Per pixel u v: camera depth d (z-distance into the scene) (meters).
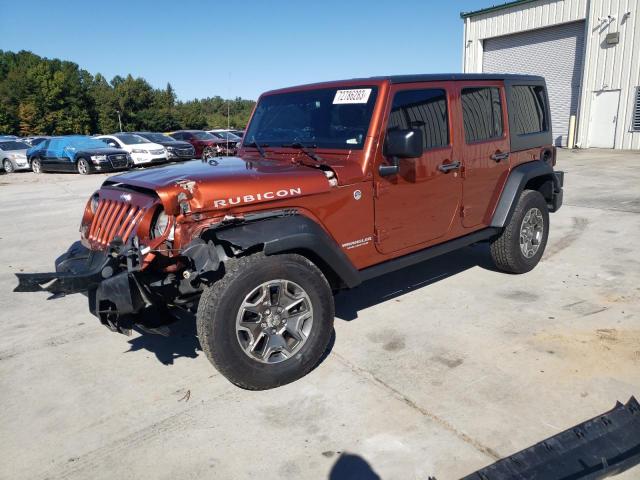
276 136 4.41
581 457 2.54
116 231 3.46
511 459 2.52
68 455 2.85
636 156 17.27
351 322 4.39
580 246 6.48
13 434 3.05
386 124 3.81
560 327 4.12
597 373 3.41
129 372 3.72
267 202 3.34
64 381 3.63
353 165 3.71
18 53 88.69
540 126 5.57
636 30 19.22
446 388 3.30
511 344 3.86
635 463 2.52
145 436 2.97
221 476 2.62
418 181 4.11
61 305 5.16
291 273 3.28
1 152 21.86
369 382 3.42
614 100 20.33
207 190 3.13
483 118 4.74
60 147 19.62
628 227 7.35
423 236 4.30
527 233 5.37
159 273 3.19
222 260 3.15
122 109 70.69
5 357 4.04
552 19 22.03
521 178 5.06
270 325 3.29
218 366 3.14
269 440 2.88
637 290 4.89
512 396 3.18
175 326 4.48
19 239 8.16
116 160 18.89
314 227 3.42
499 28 24.23
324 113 4.11
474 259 6.09
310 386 3.40
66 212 10.50
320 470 2.63
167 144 21.30
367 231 3.85
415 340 4.00
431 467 2.61
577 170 13.97
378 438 2.85
